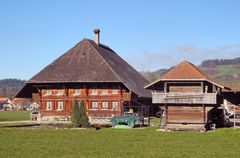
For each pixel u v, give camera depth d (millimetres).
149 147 38906
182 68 60656
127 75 86125
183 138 47656
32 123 77375
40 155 33438
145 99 88312
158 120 82250
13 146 39469
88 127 64375
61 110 82438
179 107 60562
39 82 82062
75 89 81938
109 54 93438
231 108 103000
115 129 60344
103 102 79750
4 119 99500
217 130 59000
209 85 63688
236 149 37656
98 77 79000
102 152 35312
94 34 95000
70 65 84188
